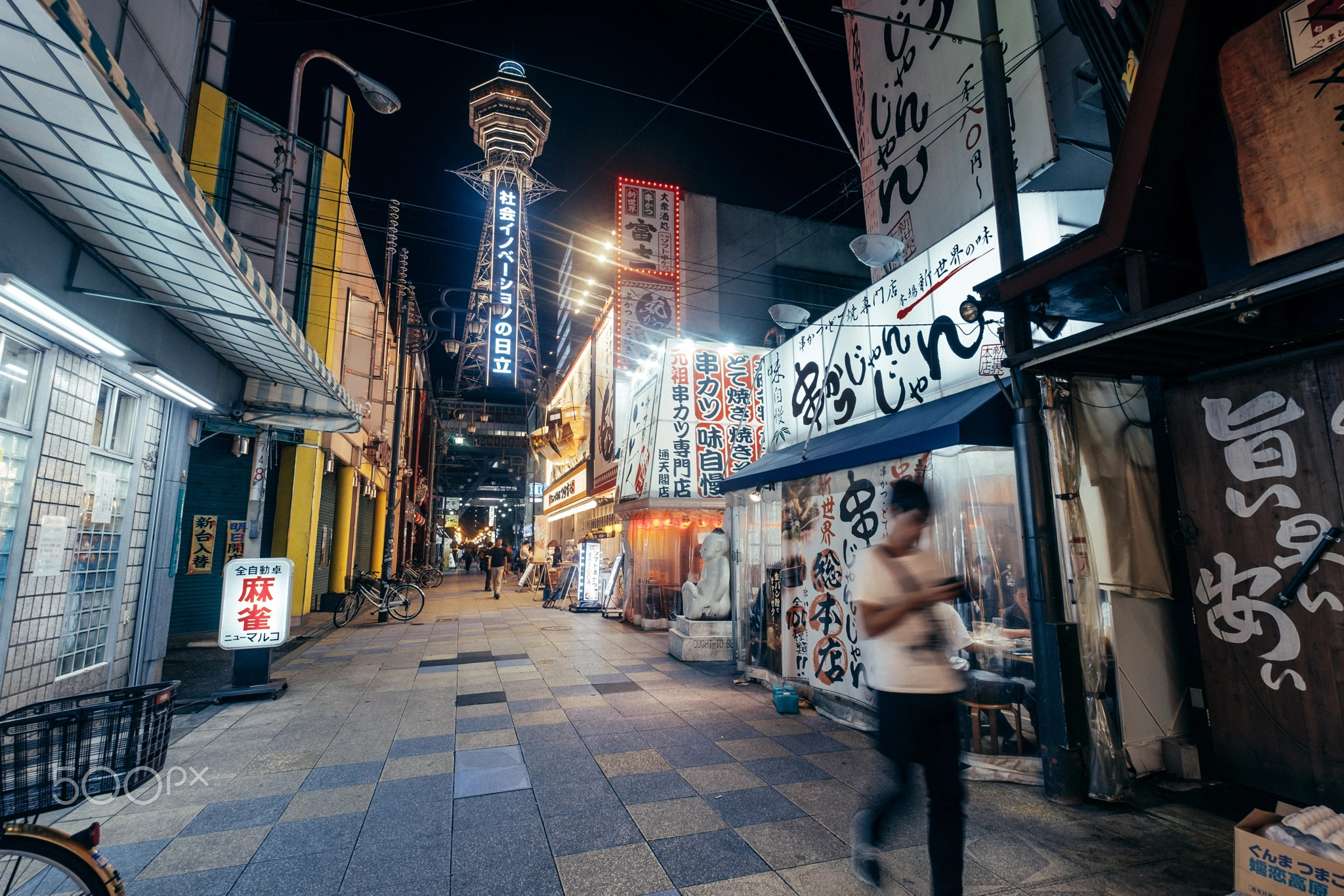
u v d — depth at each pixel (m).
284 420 8.34
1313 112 3.08
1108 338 3.74
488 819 3.93
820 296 21.45
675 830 3.74
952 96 6.34
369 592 14.79
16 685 4.84
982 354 5.52
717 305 19.92
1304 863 2.69
